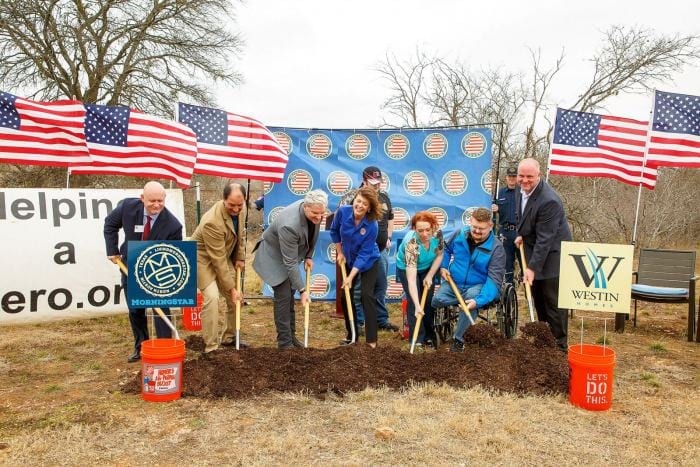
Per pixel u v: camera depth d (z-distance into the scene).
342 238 6.03
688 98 7.93
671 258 8.16
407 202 8.98
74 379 5.57
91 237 7.79
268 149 8.51
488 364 5.38
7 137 7.14
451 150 8.94
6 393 5.17
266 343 6.95
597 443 4.16
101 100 17.56
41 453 3.96
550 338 5.73
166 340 5.10
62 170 16.83
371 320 6.02
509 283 6.46
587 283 5.08
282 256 5.83
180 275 5.19
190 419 4.52
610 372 4.74
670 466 3.84
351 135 9.05
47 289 7.55
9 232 7.42
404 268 6.38
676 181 20.08
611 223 18.00
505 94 18.62
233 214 5.88
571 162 8.12
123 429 4.34
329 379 5.17
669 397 5.14
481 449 4.04
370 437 4.21
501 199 8.33
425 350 6.46
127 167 7.82
